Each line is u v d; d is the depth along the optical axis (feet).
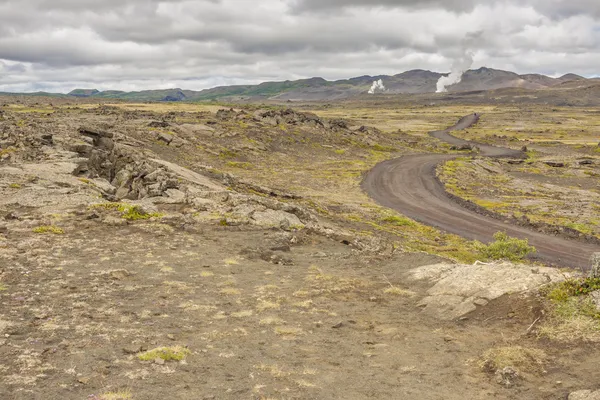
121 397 35.09
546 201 266.36
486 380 42.22
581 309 51.85
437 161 413.18
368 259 91.04
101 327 50.62
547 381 40.83
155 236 97.19
